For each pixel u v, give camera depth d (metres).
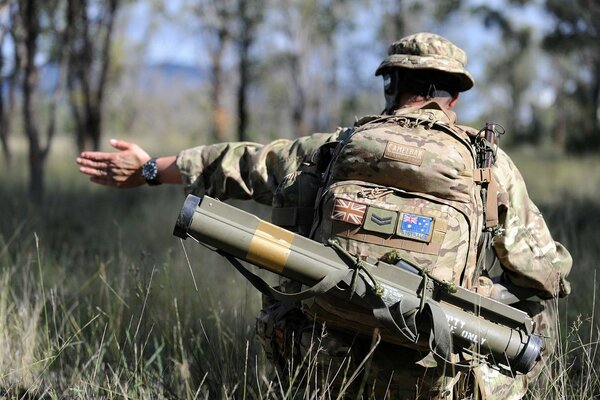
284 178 2.77
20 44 8.95
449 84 2.75
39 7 9.52
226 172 2.91
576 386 3.12
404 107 2.72
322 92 27.41
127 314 3.81
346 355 2.61
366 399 2.70
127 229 6.88
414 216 2.39
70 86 12.67
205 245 2.47
